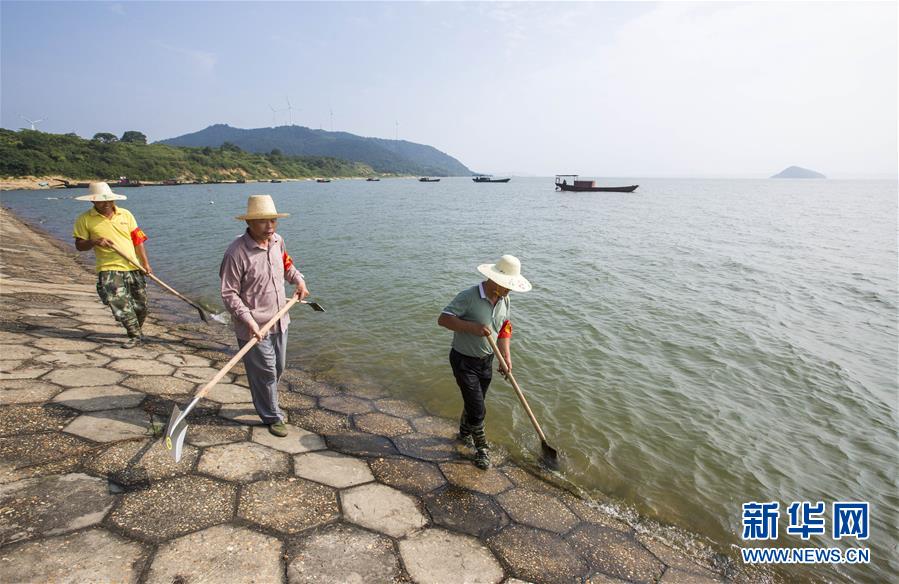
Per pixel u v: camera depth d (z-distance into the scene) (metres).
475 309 3.41
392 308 8.47
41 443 2.95
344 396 4.74
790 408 5.16
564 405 4.91
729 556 3.00
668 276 12.13
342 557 2.38
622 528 3.12
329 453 3.50
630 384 5.55
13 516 2.28
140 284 5.32
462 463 3.65
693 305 9.24
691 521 3.30
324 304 8.62
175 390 4.17
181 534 2.35
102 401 3.67
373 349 6.27
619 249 17.02
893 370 6.28
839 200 65.94
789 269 13.52
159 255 13.92
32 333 5.06
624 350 6.66
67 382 3.92
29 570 1.97
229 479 2.89
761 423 4.80
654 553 2.91
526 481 3.53
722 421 4.79
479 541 2.73
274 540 2.42
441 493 3.19
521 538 2.83
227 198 50.34
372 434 3.95
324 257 14.30
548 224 26.83
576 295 9.85
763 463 4.10
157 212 31.58
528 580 2.47
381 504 2.93
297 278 3.87
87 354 4.70
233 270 3.25
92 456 2.89
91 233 4.86
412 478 3.32
